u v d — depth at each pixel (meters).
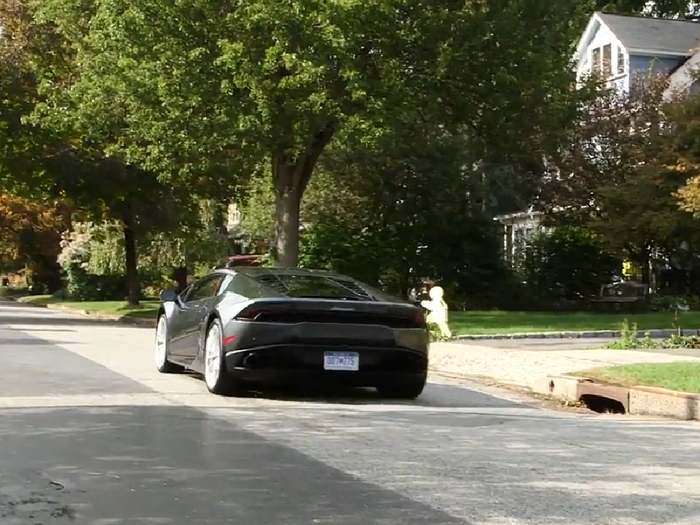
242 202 55.88
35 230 81.06
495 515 9.38
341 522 9.06
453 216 54.09
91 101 41.19
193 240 64.75
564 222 56.47
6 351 25.12
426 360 17.47
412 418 15.44
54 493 10.02
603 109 55.03
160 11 36.19
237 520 9.09
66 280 82.81
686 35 66.81
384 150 44.78
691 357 24.03
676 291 58.38
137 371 20.94
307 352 16.56
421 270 54.19
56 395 16.98
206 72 36.53
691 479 11.23
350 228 52.12
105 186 50.72
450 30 37.00
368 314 16.94
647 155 48.84
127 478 10.73
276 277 18.05
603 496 10.27
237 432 13.62
